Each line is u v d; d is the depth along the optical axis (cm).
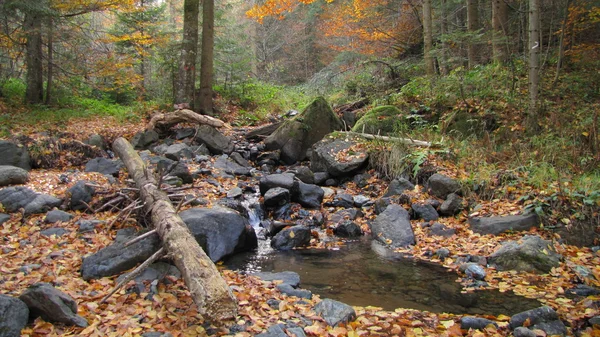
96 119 1302
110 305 390
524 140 834
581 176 680
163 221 477
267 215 779
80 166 895
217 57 1773
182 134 1144
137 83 1678
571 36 1221
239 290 439
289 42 3000
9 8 1106
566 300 428
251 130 1259
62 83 1463
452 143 881
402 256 597
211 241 569
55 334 335
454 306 435
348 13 1758
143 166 684
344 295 468
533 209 631
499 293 462
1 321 322
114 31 1661
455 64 1394
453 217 709
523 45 1335
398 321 390
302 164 1077
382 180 890
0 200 631
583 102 948
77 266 481
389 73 1549
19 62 1694
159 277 452
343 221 734
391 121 1065
